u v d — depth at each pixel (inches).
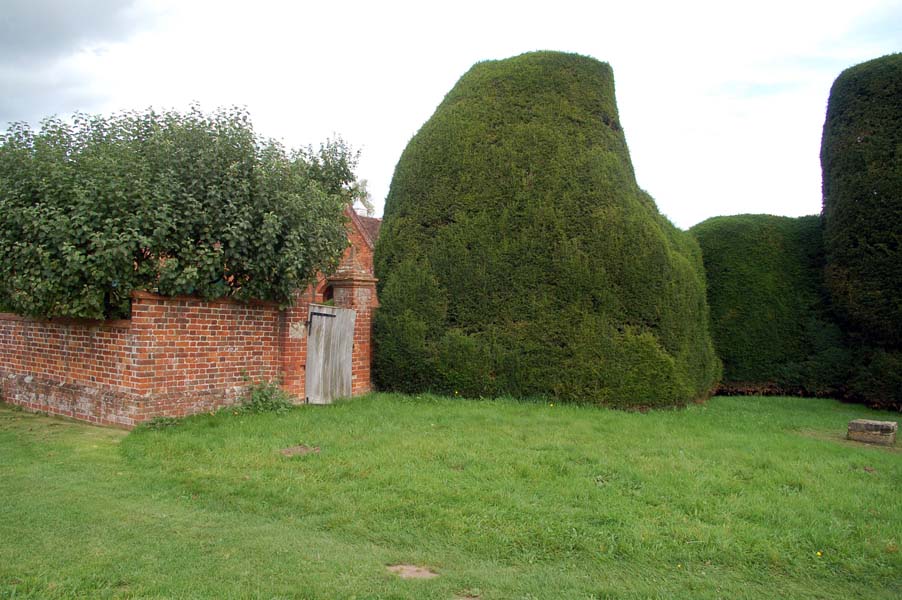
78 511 207.3
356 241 852.0
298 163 403.5
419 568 174.6
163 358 334.0
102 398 343.6
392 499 222.2
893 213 491.5
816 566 180.9
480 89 491.5
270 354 392.8
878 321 498.3
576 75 483.8
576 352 423.8
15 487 232.4
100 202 323.0
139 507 214.4
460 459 271.7
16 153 345.1
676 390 430.0
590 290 428.5
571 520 205.2
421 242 475.8
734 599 160.6
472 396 441.4
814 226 579.8
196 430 318.3
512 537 193.0
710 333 580.4
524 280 439.2
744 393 574.6
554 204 445.1
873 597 164.9
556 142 458.0
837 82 540.4
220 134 363.9
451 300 455.5
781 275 574.6
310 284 413.1
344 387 430.6
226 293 360.5
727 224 596.1
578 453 285.4
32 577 157.2
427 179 483.2
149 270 326.6
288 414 363.6
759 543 190.9
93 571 161.6
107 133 369.1
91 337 352.8
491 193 458.3
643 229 440.1
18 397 406.3
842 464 284.8
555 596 157.8
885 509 223.5
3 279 358.9
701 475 255.4
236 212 350.9
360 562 174.4
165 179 332.5
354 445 293.6
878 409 495.2
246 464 262.1
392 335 464.8
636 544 188.9
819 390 549.3
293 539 189.8
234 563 170.4
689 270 469.1
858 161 513.3
